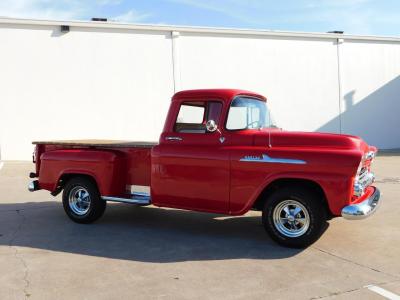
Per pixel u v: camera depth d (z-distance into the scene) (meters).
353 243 5.93
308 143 5.62
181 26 18.17
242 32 19.20
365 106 21.95
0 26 15.91
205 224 7.14
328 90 21.11
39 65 16.41
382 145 22.39
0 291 4.39
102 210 7.18
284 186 5.75
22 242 6.13
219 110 6.08
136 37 17.61
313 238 5.55
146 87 17.88
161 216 7.75
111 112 17.42
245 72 19.50
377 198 5.90
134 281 4.64
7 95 16.09
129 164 7.05
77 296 4.26
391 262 5.18
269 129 6.54
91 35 16.97
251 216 7.70
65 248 5.84
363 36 21.50
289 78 20.33
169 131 6.41
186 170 6.16
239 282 4.58
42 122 16.52
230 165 5.86
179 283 4.57
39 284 4.57
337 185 5.29
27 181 11.88
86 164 7.04
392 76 22.38
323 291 4.33
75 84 16.89
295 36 20.23
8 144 16.16
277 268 4.99
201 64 18.72
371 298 4.15
